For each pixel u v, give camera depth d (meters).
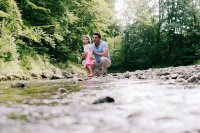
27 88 5.01
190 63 36.50
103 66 8.86
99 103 2.65
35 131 1.58
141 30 41.19
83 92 3.81
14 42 13.88
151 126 1.70
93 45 8.90
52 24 17.78
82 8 22.00
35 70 13.75
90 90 4.11
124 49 42.06
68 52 20.27
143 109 2.28
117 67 43.38
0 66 11.29
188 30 37.56
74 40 21.69
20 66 12.93
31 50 15.33
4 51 11.98
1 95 3.61
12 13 13.98
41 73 13.88
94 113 2.11
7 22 13.67
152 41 40.84
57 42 19.47
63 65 18.52
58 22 18.09
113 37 44.25
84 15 22.02
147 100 2.83
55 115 2.04
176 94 3.23
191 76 5.50
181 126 1.69
